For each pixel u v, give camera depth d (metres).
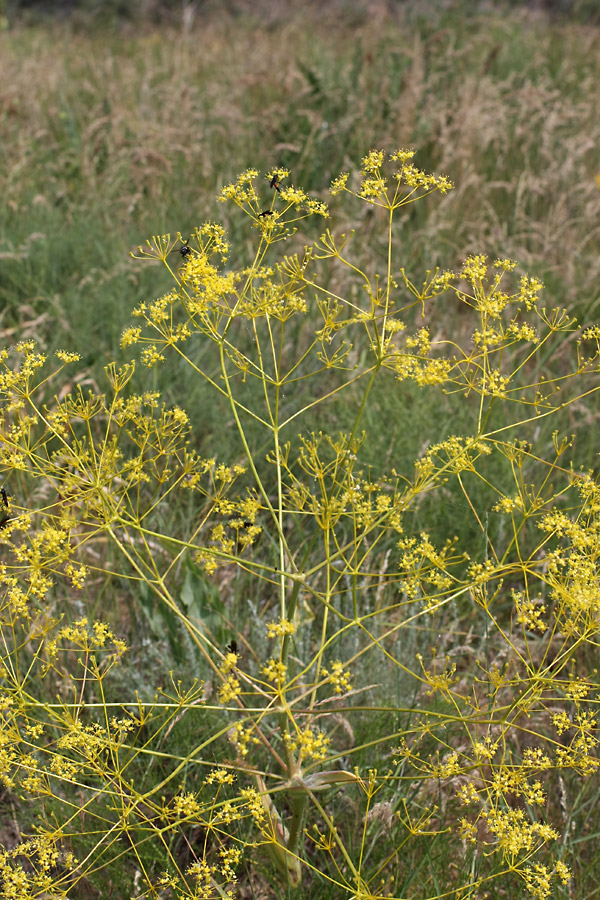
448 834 2.36
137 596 3.06
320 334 2.08
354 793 2.59
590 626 1.86
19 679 2.03
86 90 8.41
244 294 2.03
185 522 3.38
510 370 4.19
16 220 5.70
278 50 9.59
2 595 2.12
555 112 6.34
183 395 4.11
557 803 2.62
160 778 2.56
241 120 6.84
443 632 3.05
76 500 2.04
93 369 4.27
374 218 5.40
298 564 3.27
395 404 3.89
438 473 2.10
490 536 3.41
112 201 6.00
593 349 4.44
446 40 8.82
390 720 2.67
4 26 14.96
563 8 13.71
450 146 5.91
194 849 2.52
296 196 2.07
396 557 3.27
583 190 5.73
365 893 1.80
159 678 2.91
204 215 5.58
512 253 5.12
